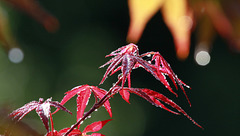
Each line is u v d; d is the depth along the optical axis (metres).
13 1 1.46
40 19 1.49
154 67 0.92
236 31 1.33
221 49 8.17
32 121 0.93
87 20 8.80
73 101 6.66
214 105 8.35
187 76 8.37
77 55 8.59
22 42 8.43
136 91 0.94
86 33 8.74
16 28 8.41
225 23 1.33
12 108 0.90
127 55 0.90
